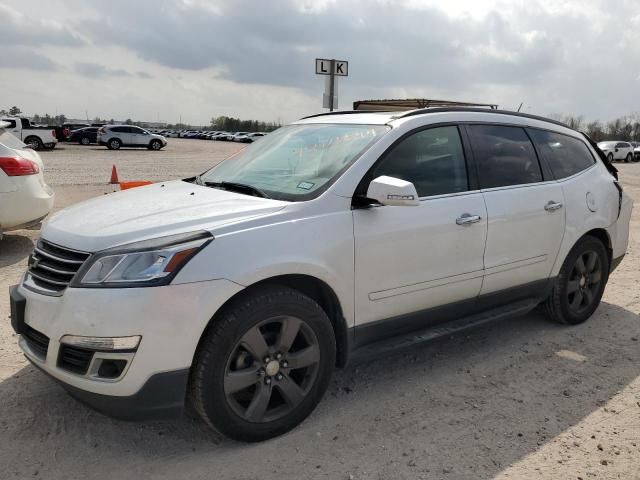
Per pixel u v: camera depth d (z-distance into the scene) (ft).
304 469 9.49
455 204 12.51
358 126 12.77
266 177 12.28
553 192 14.70
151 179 54.24
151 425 10.74
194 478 9.25
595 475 9.41
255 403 10.00
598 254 16.30
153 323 8.83
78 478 9.20
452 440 10.38
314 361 10.60
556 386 12.57
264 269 9.66
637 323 16.55
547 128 15.52
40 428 10.53
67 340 9.11
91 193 42.19
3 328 14.94
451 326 13.05
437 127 12.85
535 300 15.03
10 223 22.53
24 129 103.09
